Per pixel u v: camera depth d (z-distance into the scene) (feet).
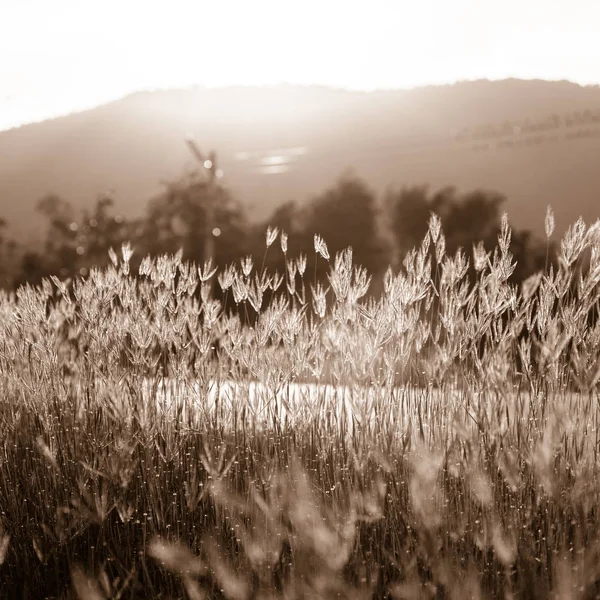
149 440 10.52
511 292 10.48
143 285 12.02
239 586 8.54
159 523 10.21
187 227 123.95
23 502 10.89
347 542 8.20
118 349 11.61
